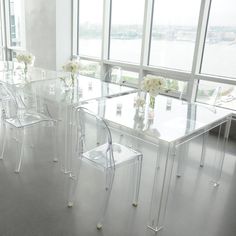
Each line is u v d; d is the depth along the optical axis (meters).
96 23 5.77
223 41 4.16
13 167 3.01
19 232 2.08
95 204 2.46
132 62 5.38
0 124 4.12
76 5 6.10
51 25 6.08
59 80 3.96
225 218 2.38
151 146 3.69
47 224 2.18
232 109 4.23
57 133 3.92
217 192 2.76
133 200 2.54
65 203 2.45
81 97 3.19
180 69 4.73
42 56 6.59
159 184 2.21
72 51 6.41
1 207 2.35
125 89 3.67
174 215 2.39
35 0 6.34
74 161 3.18
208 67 4.43
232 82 4.08
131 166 3.11
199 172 3.12
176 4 4.52
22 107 3.14
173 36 4.68
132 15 5.13
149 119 2.53
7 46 7.88
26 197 2.51
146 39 4.95
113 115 2.58
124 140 3.80
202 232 2.20
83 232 2.12
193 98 4.02
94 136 3.79
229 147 3.83
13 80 3.91
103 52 5.71
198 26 4.21
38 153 3.36
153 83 2.64
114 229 2.18
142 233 2.16
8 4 7.51
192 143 3.89
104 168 2.19
